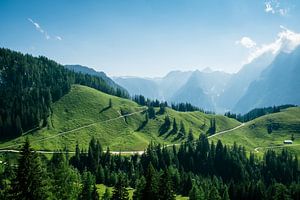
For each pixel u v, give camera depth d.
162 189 59.22
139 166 180.25
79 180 109.75
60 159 82.94
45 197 41.12
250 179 195.75
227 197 114.56
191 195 109.62
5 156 192.75
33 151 42.09
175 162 198.88
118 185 68.56
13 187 39.59
